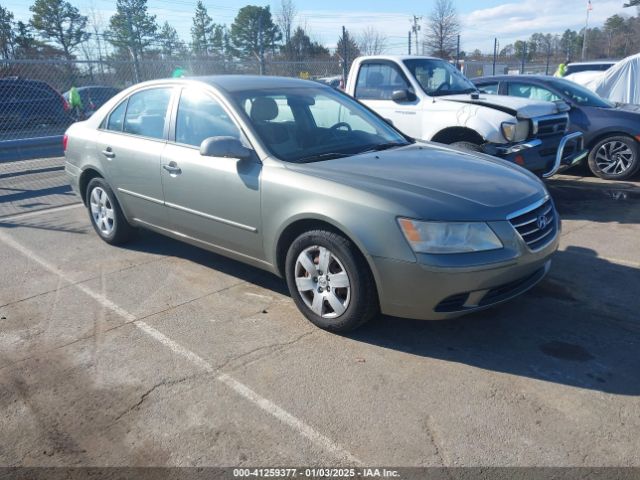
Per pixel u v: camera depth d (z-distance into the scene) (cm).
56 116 1115
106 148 519
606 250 515
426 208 319
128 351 355
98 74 1161
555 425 273
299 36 2666
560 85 845
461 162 400
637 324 373
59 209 736
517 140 624
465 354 340
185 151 440
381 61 752
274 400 299
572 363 328
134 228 552
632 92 1192
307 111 452
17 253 554
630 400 291
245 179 390
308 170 368
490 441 263
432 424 276
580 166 899
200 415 289
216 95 430
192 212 441
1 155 841
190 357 345
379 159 396
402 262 318
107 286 462
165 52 1515
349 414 286
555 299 413
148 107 490
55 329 388
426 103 692
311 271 365
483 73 2408
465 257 314
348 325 353
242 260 424
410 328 374
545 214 358
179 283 463
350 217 332
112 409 296
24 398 309
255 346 356
